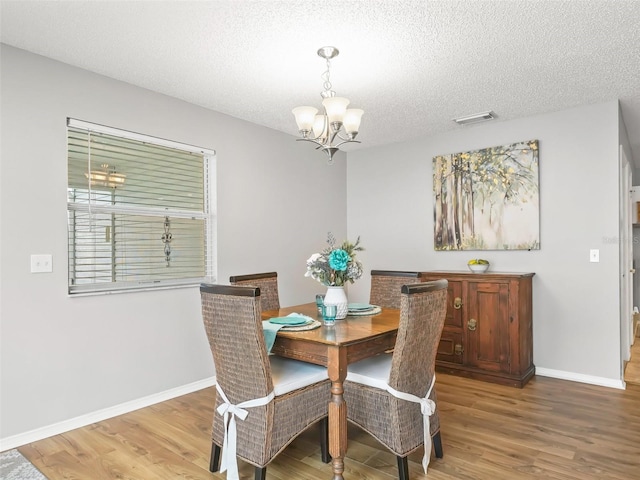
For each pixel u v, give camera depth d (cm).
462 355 364
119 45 242
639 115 375
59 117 262
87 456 228
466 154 409
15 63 244
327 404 220
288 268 423
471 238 405
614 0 197
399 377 196
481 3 200
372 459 224
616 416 275
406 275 302
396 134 429
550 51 249
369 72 277
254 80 291
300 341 208
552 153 362
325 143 258
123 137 296
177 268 334
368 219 486
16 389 242
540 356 368
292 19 213
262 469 187
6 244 239
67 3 199
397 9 204
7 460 224
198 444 242
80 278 278
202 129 346
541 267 368
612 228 334
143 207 312
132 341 296
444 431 255
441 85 300
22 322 245
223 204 362
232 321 187
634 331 535
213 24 218
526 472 208
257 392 189
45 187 256
